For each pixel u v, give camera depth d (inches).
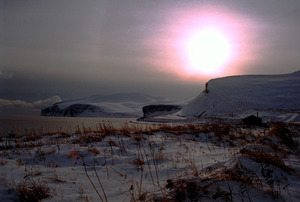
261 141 382.0
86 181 222.8
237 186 170.2
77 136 520.4
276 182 185.9
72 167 275.9
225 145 449.4
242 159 222.4
